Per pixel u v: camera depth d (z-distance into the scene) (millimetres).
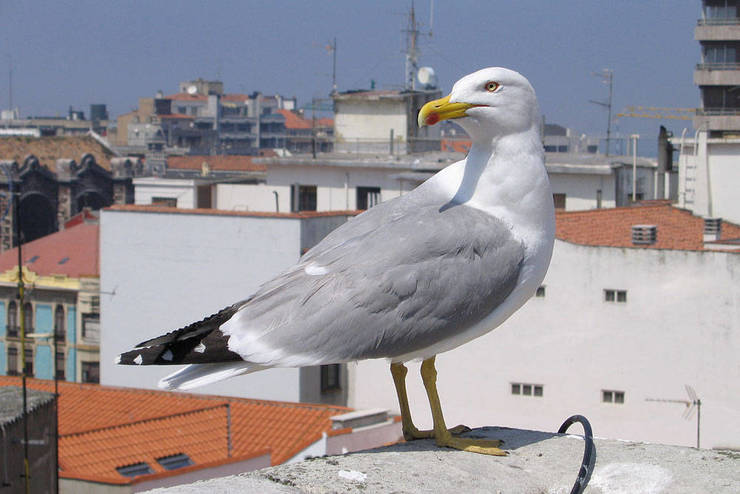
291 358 6082
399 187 46469
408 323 6207
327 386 30156
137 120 145000
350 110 52125
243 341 6070
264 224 31812
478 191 6508
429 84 52438
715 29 43844
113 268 33781
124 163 87375
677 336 25297
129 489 18047
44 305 46469
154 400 25594
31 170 82438
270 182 49125
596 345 25859
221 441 21703
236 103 160250
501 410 26594
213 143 148125
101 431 20938
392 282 6184
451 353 26844
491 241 6355
